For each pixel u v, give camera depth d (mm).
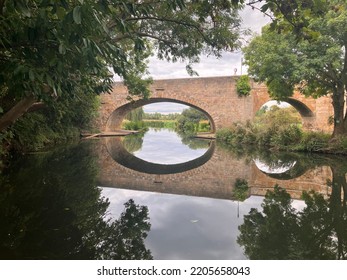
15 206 5105
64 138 17109
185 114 42688
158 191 7281
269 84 14188
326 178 9148
